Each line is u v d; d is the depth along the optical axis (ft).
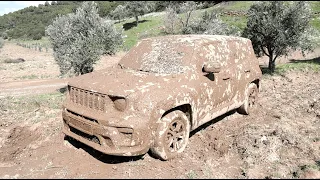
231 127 21.70
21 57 83.82
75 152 17.83
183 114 17.06
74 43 32.96
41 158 17.26
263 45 40.60
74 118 16.33
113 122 14.61
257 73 24.52
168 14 90.07
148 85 15.93
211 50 19.98
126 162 16.33
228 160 16.97
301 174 14.99
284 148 17.85
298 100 27.66
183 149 17.38
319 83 33.40
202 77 18.47
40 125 22.53
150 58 19.74
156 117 15.29
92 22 35.70
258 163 16.37
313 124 21.88
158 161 16.44
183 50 19.10
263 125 21.54
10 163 17.13
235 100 21.86
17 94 36.68
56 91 38.88
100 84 16.11
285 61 52.08
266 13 39.32
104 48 35.68
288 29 38.24
